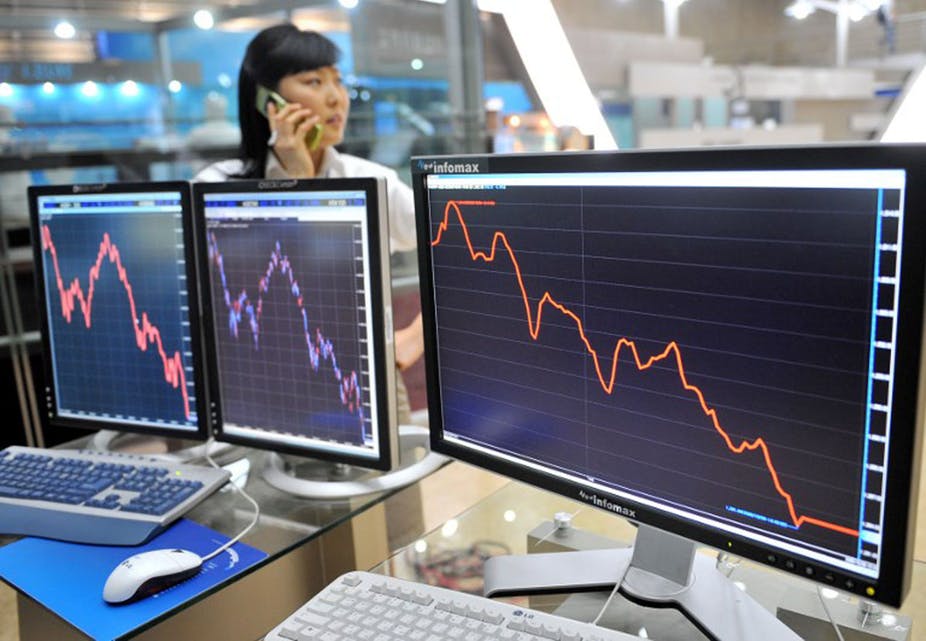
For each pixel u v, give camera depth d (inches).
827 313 22.8
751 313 24.7
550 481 32.6
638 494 29.6
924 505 31.2
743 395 25.5
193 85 107.1
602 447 30.3
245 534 37.4
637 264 27.3
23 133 94.1
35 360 90.5
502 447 34.4
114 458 45.8
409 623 28.4
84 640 30.5
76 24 95.7
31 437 89.5
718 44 251.0
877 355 22.0
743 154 23.5
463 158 32.1
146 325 46.8
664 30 238.5
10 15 90.7
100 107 99.7
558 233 29.5
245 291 43.2
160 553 33.7
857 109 204.7
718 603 29.6
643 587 30.8
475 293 33.5
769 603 30.9
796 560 25.1
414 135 139.6
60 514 39.8
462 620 28.1
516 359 32.6
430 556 36.1
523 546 36.9
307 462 46.3
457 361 35.4
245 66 81.7
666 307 26.9
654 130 177.5
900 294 21.0
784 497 25.1
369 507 40.1
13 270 90.4
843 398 23.0
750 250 24.2
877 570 23.1
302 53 80.1
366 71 132.0
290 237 40.8
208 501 41.3
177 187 43.8
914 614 29.5
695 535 27.9
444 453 37.4
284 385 43.1
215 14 107.2
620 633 26.5
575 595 31.7
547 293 30.5
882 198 20.9
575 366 30.4
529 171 29.7
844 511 23.7
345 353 40.5
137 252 46.0
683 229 25.7
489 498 42.1
